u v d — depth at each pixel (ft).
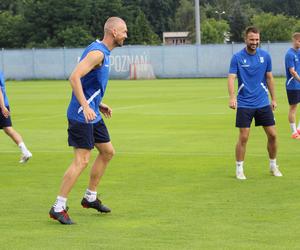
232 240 33.91
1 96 60.23
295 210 40.57
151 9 403.54
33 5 327.88
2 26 330.95
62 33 315.58
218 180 51.06
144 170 55.98
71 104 38.45
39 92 169.78
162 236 34.94
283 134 79.10
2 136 82.33
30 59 246.27
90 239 34.58
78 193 46.96
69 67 244.83
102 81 38.47
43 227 37.35
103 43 38.24
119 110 114.01
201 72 236.84
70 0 324.19
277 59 225.15
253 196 44.91
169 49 238.27
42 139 78.13
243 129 51.19
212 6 424.87
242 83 51.44
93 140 38.58
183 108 116.26
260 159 60.80
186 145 71.15
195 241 33.83
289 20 329.72
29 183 51.03
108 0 328.08
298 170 55.01
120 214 40.29
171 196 45.29
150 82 212.23
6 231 36.47
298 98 75.20
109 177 52.85
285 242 33.45
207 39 337.52
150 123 93.20
